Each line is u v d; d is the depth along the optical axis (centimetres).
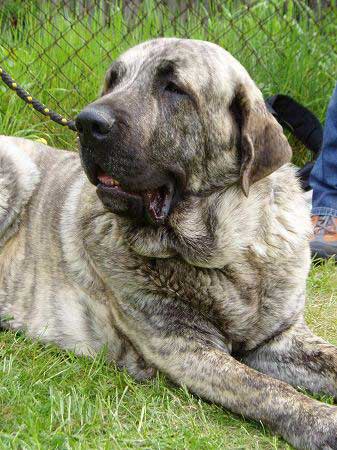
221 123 417
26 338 475
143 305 423
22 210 507
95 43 769
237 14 819
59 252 471
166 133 405
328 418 367
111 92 412
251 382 390
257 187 429
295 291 436
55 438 348
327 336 495
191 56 413
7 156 509
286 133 759
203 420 383
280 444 376
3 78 570
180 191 416
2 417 370
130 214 412
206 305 420
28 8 795
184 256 418
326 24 823
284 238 432
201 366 406
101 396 400
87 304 456
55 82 746
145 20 798
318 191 650
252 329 432
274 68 797
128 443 357
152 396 411
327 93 802
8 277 499
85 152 398
